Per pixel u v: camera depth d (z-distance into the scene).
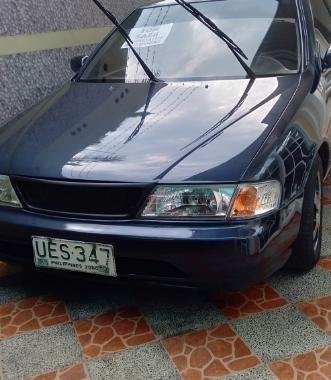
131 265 2.13
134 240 2.01
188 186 1.98
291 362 2.03
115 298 2.52
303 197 2.25
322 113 2.61
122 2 5.91
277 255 2.09
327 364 2.00
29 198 2.23
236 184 1.97
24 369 2.10
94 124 2.44
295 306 2.37
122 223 2.05
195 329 2.26
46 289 2.63
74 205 2.12
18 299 2.56
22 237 2.23
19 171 2.21
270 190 2.02
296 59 2.85
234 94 2.56
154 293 2.53
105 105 2.65
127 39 3.13
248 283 2.07
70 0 5.03
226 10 3.18
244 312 2.35
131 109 2.54
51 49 4.83
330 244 2.89
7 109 4.37
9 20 4.30
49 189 2.15
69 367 2.09
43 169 2.17
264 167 2.02
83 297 2.54
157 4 3.49
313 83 2.72
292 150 2.18
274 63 2.82
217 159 2.04
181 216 2.00
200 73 2.84
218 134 2.19
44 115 2.66
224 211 1.98
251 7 3.16
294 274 2.61
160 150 2.14
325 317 2.28
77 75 3.23
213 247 1.95
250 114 2.33
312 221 2.43
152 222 2.02
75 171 2.10
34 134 2.45
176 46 3.06
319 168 2.60
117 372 2.04
